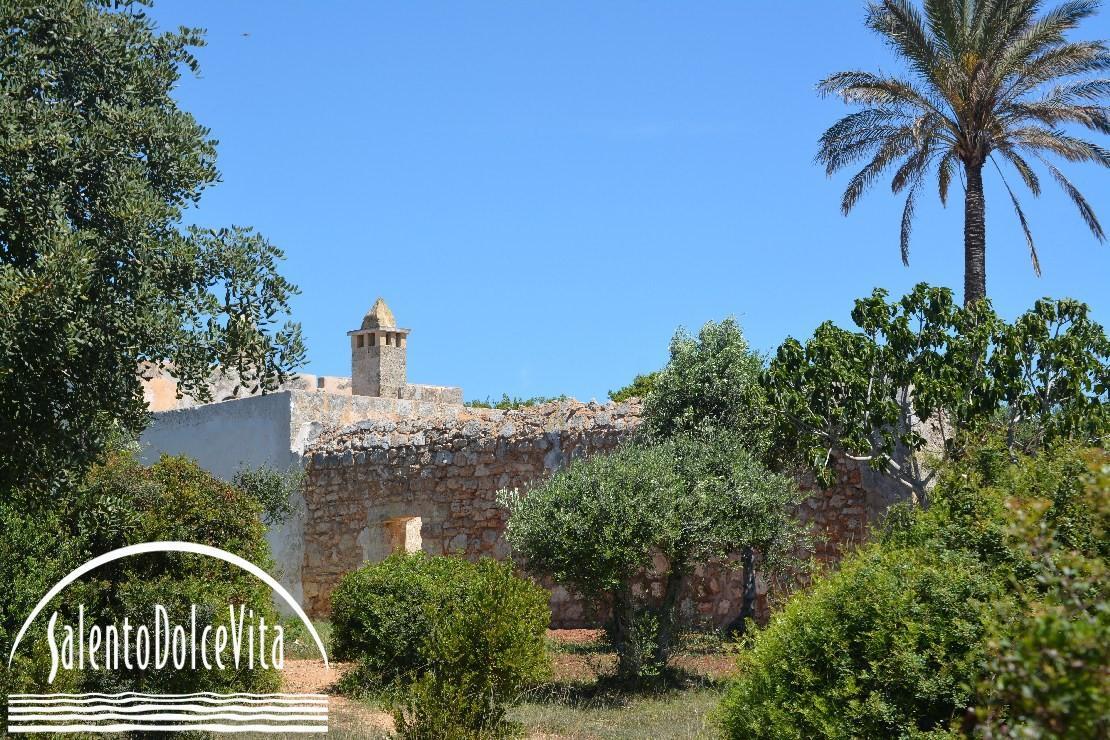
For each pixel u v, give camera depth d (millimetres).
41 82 7898
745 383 17766
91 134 7801
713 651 16078
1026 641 3916
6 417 7645
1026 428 14867
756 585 17391
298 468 22906
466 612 10031
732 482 14500
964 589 6789
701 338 18625
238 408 24141
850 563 7730
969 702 6336
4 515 9875
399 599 13953
